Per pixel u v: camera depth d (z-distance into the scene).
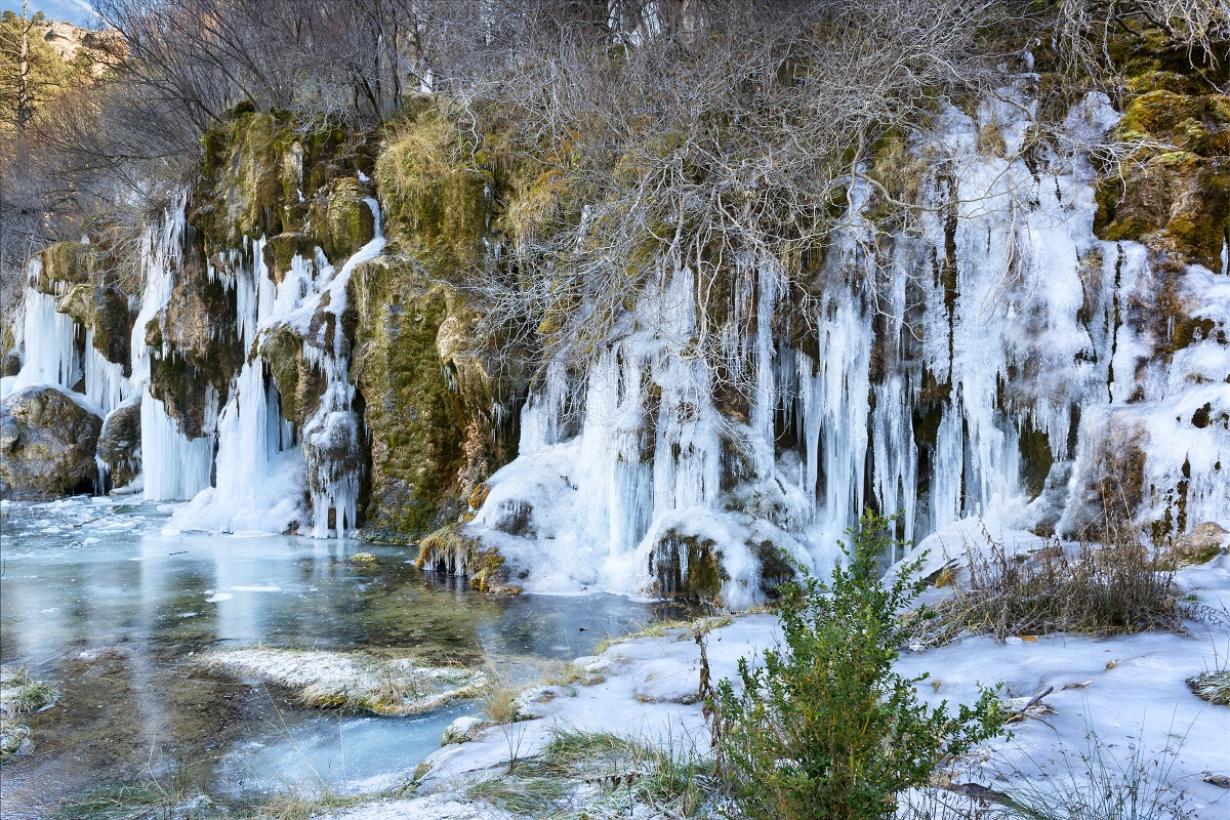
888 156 10.95
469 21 16.34
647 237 12.11
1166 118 10.23
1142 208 9.87
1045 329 9.74
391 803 4.31
